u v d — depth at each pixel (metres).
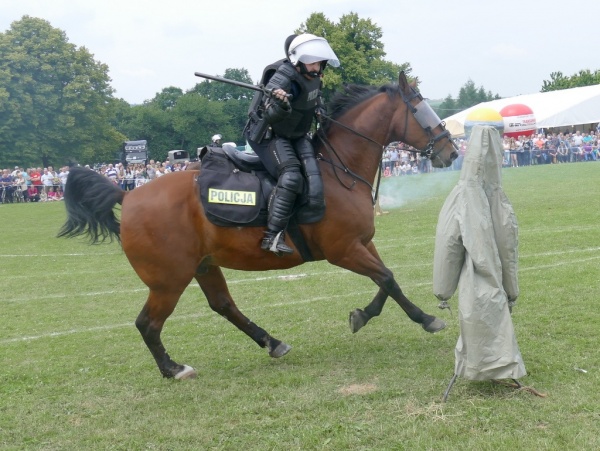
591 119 43.94
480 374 4.91
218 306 6.52
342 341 6.81
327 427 4.62
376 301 6.29
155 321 6.11
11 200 34.84
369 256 6.04
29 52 49.62
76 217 6.23
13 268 13.25
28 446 4.78
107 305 9.41
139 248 5.92
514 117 37.41
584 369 5.39
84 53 51.59
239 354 6.75
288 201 5.77
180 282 6.01
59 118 50.00
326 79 35.38
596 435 4.21
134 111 70.44
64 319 8.69
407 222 15.67
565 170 30.28
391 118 6.31
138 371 6.38
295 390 5.49
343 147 6.17
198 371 6.28
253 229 5.93
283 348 6.47
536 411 4.65
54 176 35.41
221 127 70.00
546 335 6.34
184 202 5.96
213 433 4.76
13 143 49.00
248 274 10.73
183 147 70.00
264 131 5.88
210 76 5.73
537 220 14.24
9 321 8.70
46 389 5.97
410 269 10.03
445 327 6.34
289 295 9.05
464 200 4.94
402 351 6.31
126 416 5.23
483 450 4.14
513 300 5.16
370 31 37.25
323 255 6.13
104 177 6.31
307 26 37.44
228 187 5.93
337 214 5.95
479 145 4.95
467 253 4.92
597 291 7.74
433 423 4.57
